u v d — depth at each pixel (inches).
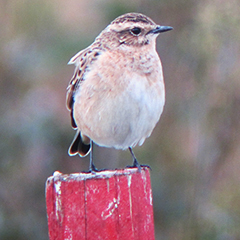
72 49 559.5
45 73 577.3
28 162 558.6
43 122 557.3
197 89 541.0
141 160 546.9
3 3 573.6
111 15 555.2
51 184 242.5
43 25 576.4
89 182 242.2
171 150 548.7
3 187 550.0
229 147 531.5
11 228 539.8
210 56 528.4
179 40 541.0
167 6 542.0
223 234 506.3
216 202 522.0
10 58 572.7
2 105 564.7
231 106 531.5
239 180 526.6
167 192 538.0
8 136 554.3
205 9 521.0
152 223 255.8
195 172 539.2
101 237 241.8
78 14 579.5
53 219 241.6
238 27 511.5
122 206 244.2
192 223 521.0
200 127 541.0
